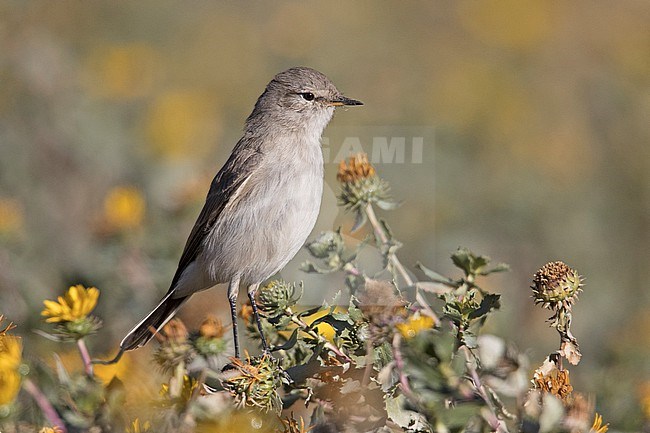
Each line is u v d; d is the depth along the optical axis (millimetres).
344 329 6914
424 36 21578
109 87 18500
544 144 17297
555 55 20703
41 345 9992
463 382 5793
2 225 12133
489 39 21172
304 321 8023
